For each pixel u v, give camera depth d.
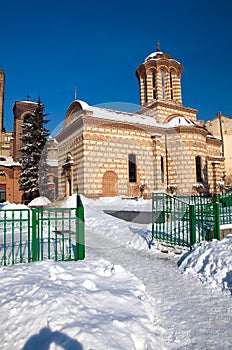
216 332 3.66
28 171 23.69
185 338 3.51
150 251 8.55
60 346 2.78
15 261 6.19
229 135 36.69
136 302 4.09
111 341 2.92
